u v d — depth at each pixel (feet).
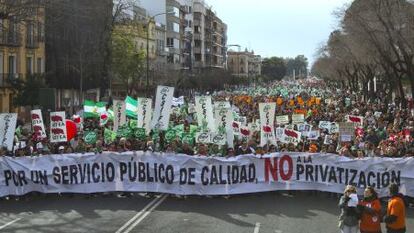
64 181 61.52
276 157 61.21
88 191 61.52
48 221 50.98
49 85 196.54
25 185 61.05
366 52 171.01
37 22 112.68
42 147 72.59
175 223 49.90
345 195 40.11
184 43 451.94
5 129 67.15
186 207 56.85
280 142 79.00
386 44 144.46
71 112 182.09
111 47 202.49
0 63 167.73
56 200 60.59
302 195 62.08
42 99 87.35
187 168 61.11
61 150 68.13
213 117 79.20
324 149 66.59
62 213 54.29
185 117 118.52
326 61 342.44
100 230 47.50
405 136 82.99
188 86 344.49
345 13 148.97
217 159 61.00
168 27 394.93
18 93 156.87
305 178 61.00
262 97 220.84
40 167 61.26
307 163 60.90
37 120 75.25
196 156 61.21
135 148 74.49
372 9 128.26
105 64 199.21
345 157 60.03
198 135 73.05
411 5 122.62
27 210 55.77
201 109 76.33
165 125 74.90
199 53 497.46
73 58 195.11
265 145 74.79
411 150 63.21
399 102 189.78
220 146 72.28
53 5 106.01
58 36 194.59
